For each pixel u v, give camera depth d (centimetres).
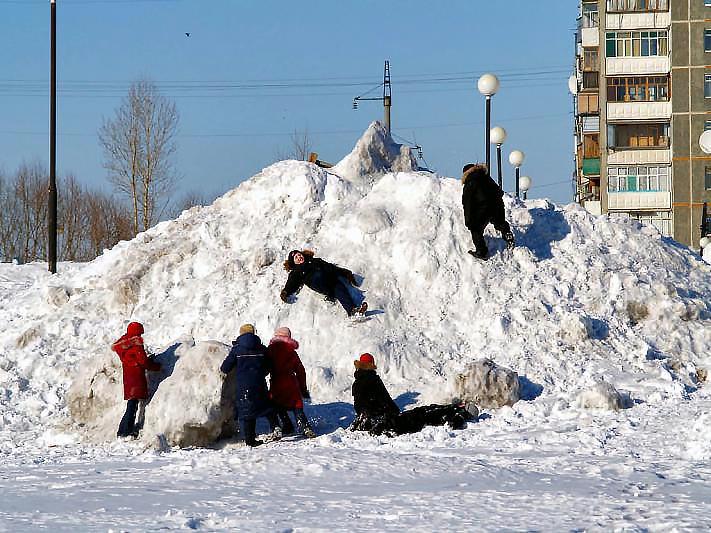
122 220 10531
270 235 3073
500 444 1892
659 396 2316
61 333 2917
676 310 2812
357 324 2664
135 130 8538
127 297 2989
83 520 1276
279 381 2162
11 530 1212
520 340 2631
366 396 2186
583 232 3186
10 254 11088
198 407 2106
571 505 1289
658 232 3456
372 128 3438
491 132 4500
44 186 11294
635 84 10038
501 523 1188
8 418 2461
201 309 2838
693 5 9888
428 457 1761
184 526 1212
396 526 1189
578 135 11494
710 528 1116
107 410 2288
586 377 2473
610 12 10031
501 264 2898
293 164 3312
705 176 9900
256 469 1691
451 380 2336
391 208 3061
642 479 1474
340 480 1565
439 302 2773
